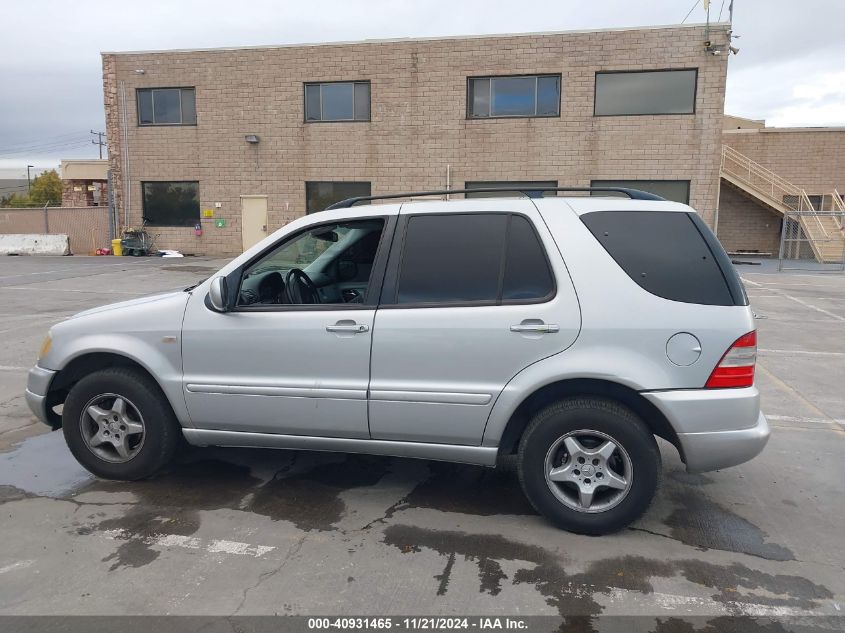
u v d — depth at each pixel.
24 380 6.91
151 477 4.41
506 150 20.45
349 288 4.46
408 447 3.82
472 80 20.48
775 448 5.04
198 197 22.89
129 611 2.90
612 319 3.48
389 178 21.28
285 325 3.86
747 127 31.55
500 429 3.63
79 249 24.77
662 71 19.45
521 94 20.25
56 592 3.04
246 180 22.25
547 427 3.58
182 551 3.43
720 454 3.45
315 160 21.69
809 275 18.11
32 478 4.39
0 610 2.90
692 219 3.61
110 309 4.31
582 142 20.02
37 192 75.56
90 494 4.14
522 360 3.56
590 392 3.62
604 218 3.64
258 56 21.53
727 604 2.99
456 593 3.06
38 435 5.26
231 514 3.87
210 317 4.00
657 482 3.54
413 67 20.61
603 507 3.59
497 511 3.95
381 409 3.76
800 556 3.44
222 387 3.98
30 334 9.23
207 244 22.94
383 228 3.87
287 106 21.59
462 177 20.83
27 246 24.20
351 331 3.75
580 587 3.12
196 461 4.73
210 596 3.02
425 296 3.73
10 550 3.42
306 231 4.00
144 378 4.20
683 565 3.33
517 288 3.63
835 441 5.20
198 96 22.12
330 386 3.81
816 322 10.66
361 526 3.74
